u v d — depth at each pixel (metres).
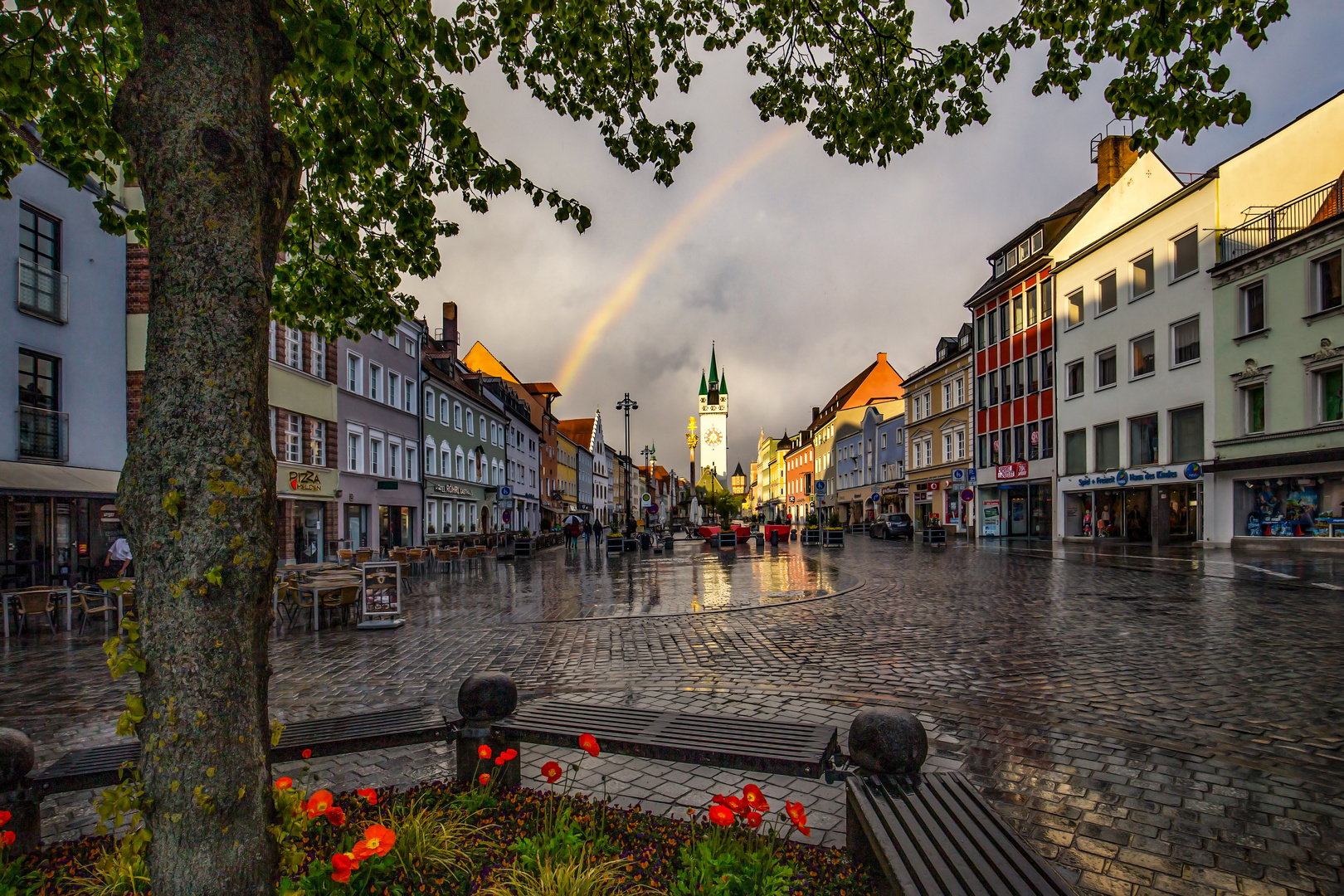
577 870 2.52
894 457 52.41
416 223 4.98
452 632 9.88
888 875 2.19
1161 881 2.95
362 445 26.23
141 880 2.45
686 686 6.43
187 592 1.85
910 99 5.21
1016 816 3.59
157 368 1.92
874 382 64.44
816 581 16.41
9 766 3.04
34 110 3.83
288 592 11.38
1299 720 5.07
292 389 21.39
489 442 44.09
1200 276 24.19
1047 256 32.66
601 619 10.77
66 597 11.66
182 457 1.87
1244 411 22.58
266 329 2.08
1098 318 29.59
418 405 31.80
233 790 1.90
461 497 37.69
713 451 136.88
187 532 1.85
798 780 4.14
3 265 13.75
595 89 5.28
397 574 10.80
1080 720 5.16
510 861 2.72
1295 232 20.44
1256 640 7.82
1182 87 4.41
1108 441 29.06
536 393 62.25
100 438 15.93
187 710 1.85
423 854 2.69
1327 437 19.62
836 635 9.00
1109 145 32.88
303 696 6.41
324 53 2.55
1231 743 4.61
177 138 1.93
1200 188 24.39
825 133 5.75
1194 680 6.21
